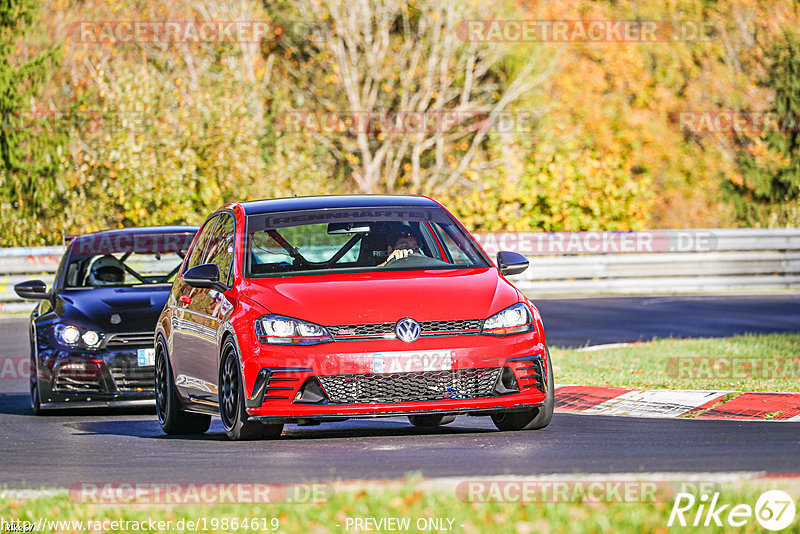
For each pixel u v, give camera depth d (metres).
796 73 138.50
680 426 34.06
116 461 30.61
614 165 101.06
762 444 29.62
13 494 25.81
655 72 139.00
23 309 87.31
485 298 31.86
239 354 31.34
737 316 74.19
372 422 38.84
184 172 96.31
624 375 46.28
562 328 68.88
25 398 49.53
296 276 33.28
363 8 126.06
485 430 35.09
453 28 125.69
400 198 37.19
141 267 48.03
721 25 140.50
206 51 117.56
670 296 89.44
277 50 130.88
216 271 34.44
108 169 96.94
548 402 32.38
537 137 122.62
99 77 99.75
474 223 98.12
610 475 24.84
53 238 98.00
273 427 32.25
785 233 97.69
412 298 31.33
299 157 108.75
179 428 37.47
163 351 38.56
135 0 118.31
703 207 136.62
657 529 19.84
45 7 116.00
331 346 30.45
